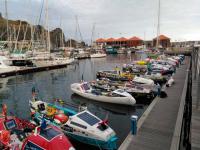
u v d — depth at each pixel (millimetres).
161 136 10727
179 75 31203
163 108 15438
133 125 10891
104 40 148250
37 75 40344
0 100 22266
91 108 19625
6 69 37719
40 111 14352
